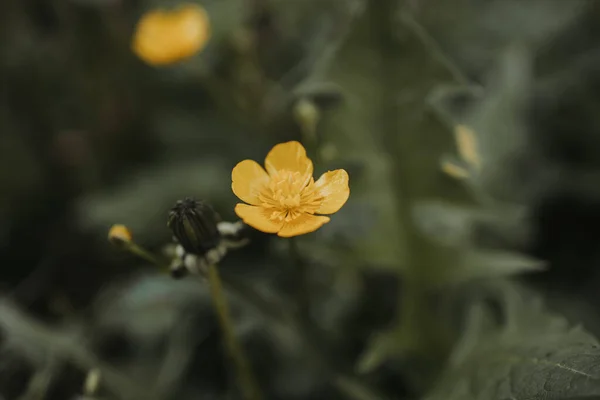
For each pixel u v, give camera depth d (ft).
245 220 0.84
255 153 1.37
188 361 1.17
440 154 1.11
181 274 0.94
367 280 1.24
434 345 1.15
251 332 1.17
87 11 1.48
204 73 1.35
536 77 1.49
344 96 1.11
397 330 1.15
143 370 1.17
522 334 1.01
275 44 1.46
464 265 1.12
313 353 1.10
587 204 1.35
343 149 1.12
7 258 1.37
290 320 1.07
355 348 1.20
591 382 0.82
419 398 1.15
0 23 1.50
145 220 1.29
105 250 1.32
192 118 1.46
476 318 1.06
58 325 1.25
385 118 1.11
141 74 1.51
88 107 1.49
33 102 1.49
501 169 1.27
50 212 1.42
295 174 0.90
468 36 1.56
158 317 1.19
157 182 1.32
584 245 1.33
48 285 1.34
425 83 1.09
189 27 1.29
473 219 1.25
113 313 1.20
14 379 1.13
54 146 1.44
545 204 1.36
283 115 1.35
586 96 1.44
